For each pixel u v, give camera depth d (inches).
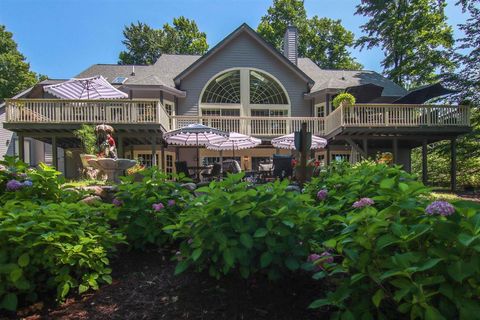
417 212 66.8
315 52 1346.0
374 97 587.2
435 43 946.1
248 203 84.6
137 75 680.4
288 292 93.3
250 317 84.6
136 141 559.8
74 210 108.2
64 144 598.9
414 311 57.2
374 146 631.8
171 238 123.5
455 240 56.4
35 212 92.3
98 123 456.4
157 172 136.6
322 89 610.2
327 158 616.1
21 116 454.0
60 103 460.4
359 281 67.3
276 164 376.8
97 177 334.0
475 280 54.7
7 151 724.7
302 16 1352.1
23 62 1143.0
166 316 86.9
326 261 79.3
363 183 101.6
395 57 1012.5
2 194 120.0
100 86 478.9
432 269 58.0
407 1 958.4
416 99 555.2
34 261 88.5
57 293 91.7
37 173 119.9
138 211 123.0
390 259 60.5
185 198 131.5
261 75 655.8
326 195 113.0
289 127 593.6
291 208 85.7
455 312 56.6
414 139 552.4
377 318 67.6
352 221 65.8
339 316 67.8
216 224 84.8
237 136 466.6
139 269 115.3
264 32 1286.9
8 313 88.8
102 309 91.2
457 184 633.6
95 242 98.6
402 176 105.5
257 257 89.6
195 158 628.1
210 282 101.6
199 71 638.5
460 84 608.1
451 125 510.0
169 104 612.1
